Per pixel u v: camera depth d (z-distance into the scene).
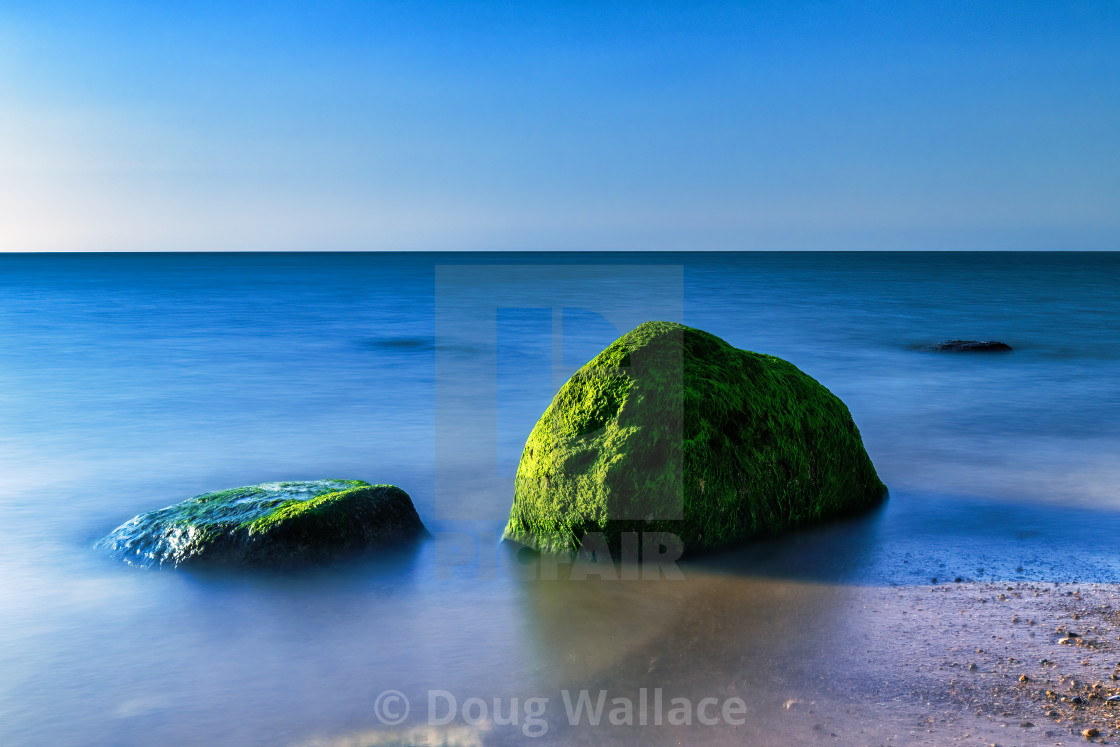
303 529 5.76
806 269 91.25
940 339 22.48
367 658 4.45
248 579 5.55
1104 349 19.89
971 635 4.57
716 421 5.98
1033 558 5.91
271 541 5.71
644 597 5.20
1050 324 26.66
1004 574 5.59
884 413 11.86
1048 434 10.37
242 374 15.98
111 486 8.12
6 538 6.51
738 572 5.60
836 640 4.53
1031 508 7.15
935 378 15.45
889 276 69.31
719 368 6.25
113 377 15.55
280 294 43.91
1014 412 11.91
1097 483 7.98
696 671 4.20
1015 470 8.52
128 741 3.72
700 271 82.56
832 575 5.56
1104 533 6.47
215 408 12.38
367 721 3.82
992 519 6.84
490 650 4.51
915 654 4.34
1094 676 4.05
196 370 16.48
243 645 4.63
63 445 9.90
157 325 26.34
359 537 5.94
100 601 5.25
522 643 4.59
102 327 25.59
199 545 5.79
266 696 4.08
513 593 5.31
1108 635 4.55
